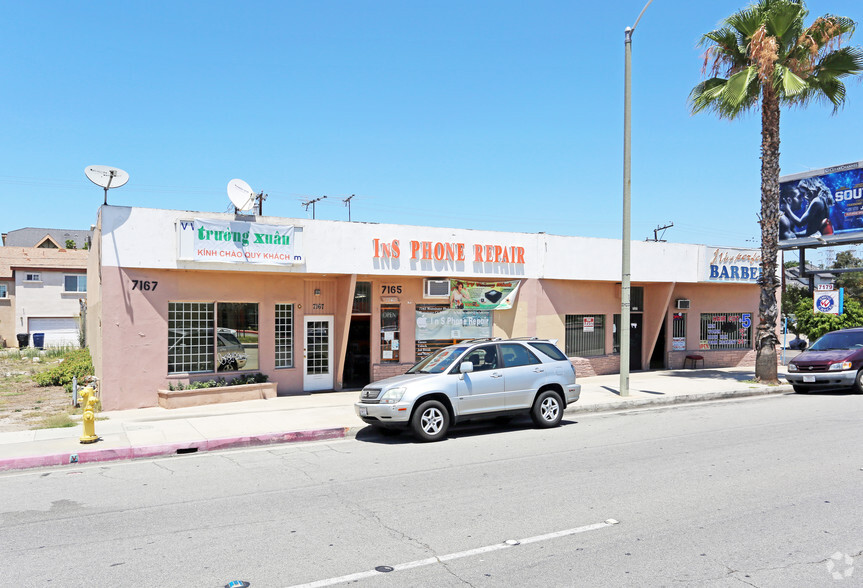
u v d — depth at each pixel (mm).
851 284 44156
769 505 6605
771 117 17266
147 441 10195
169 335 14406
